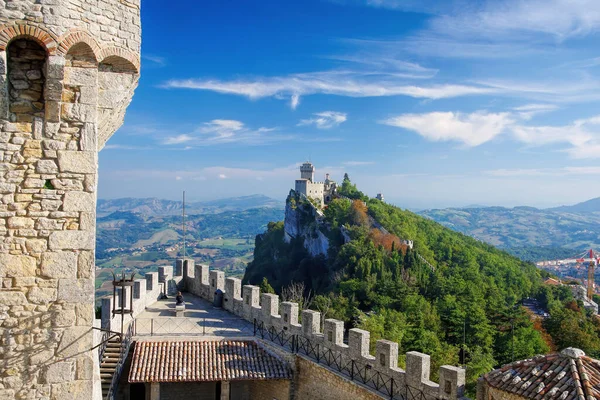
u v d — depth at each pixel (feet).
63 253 32.04
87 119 32.50
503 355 223.51
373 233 421.59
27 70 31.19
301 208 515.91
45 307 31.78
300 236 497.87
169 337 76.33
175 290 100.78
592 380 43.06
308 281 407.44
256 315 83.71
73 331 32.30
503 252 515.09
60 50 30.73
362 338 65.41
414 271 353.92
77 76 32.22
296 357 73.92
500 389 46.37
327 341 70.38
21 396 31.40
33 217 31.42
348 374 66.64
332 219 465.88
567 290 386.32
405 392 58.95
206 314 88.74
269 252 532.32
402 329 205.46
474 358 187.62
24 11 29.94
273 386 76.79
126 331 77.05
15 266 31.09
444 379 54.44
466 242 507.30
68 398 32.27
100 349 65.77
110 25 33.60
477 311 254.68
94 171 32.71
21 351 31.35
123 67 35.45
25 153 31.22
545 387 43.93
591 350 249.55
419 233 474.90
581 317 300.40
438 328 245.45
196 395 78.23
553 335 272.92
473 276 367.86
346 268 362.12
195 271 100.58
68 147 32.14
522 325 260.21
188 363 71.05
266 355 75.77
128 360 74.18
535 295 379.35
